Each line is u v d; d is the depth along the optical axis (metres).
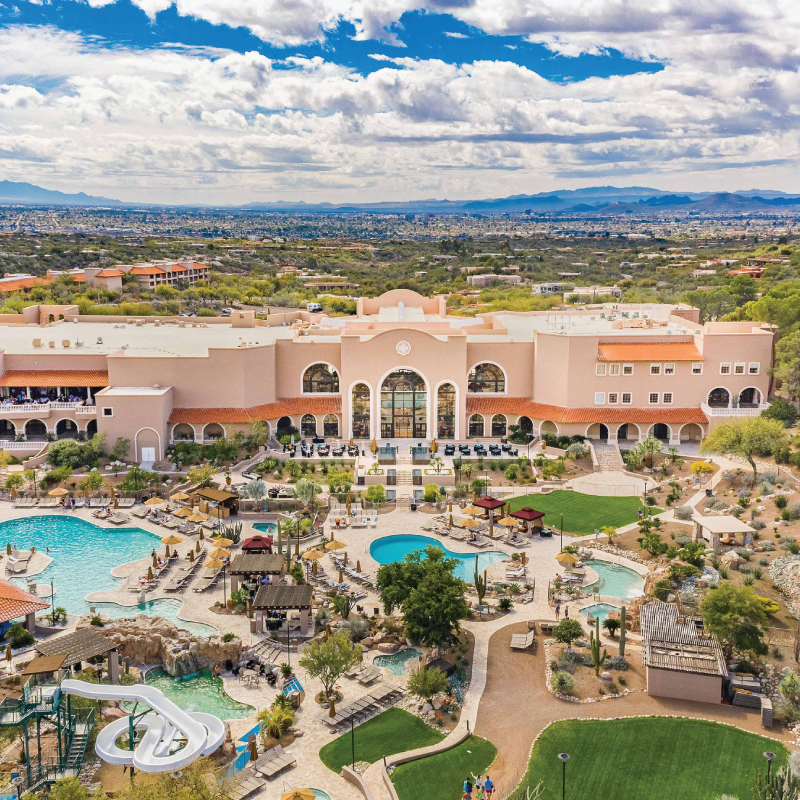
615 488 96.25
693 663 56.03
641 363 110.50
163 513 89.56
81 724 52.09
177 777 46.69
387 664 61.38
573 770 48.84
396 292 143.75
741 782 47.62
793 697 54.31
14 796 46.72
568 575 74.25
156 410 103.69
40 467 99.62
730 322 122.00
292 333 128.62
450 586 62.03
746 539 75.56
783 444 95.06
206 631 65.44
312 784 48.31
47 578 74.56
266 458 104.69
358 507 91.94
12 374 111.06
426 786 47.72
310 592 66.06
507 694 56.66
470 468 101.12
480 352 115.25
